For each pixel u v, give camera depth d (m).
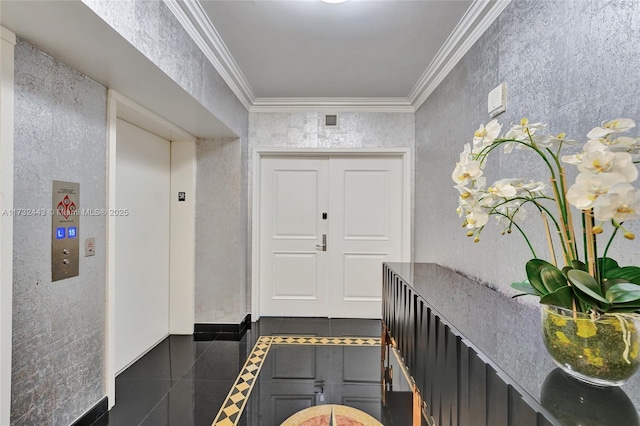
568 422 0.57
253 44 2.18
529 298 1.28
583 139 1.07
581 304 0.63
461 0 1.70
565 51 1.15
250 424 1.74
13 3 1.08
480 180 0.78
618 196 0.51
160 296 2.87
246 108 3.22
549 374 0.73
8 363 1.25
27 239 1.35
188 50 1.89
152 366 2.41
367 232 3.45
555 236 1.18
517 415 0.66
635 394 0.71
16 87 1.29
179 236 3.02
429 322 1.22
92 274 1.71
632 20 0.90
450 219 2.22
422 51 2.26
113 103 1.83
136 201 2.51
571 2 1.12
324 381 2.19
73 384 1.59
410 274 1.97
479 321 1.08
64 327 1.54
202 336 2.98
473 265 1.82
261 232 3.46
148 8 1.48
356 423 1.75
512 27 1.49
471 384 0.86
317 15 1.85
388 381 2.19
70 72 1.55
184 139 2.93
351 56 2.34
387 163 3.42
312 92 3.05
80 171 1.62
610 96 0.97
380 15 1.84
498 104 1.57
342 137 3.31
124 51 1.41
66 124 1.53
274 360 2.50
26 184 1.34
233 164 3.04
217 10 1.80
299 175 3.45
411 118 3.29
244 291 3.24
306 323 3.31
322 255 3.46
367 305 3.46
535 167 1.29
